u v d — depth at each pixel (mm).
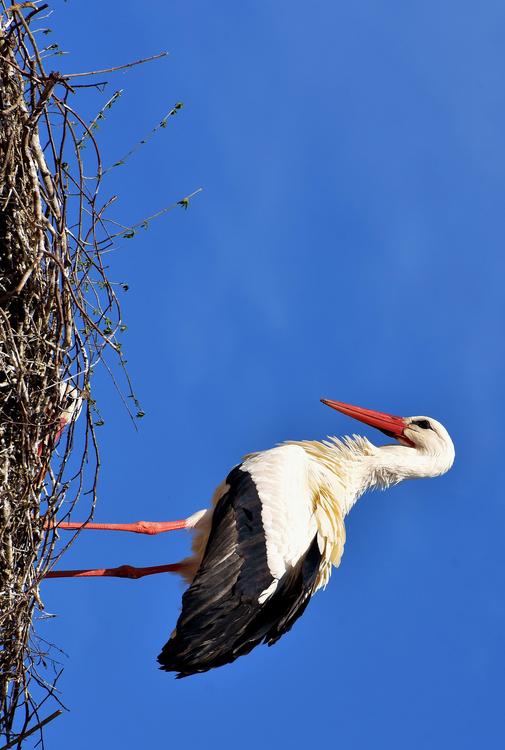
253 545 12945
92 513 11906
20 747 11539
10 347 11625
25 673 11586
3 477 11492
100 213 11992
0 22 11711
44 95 11516
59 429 12180
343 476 15320
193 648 12180
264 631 12922
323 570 14250
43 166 11805
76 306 11820
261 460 13922
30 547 11539
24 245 11742
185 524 14195
